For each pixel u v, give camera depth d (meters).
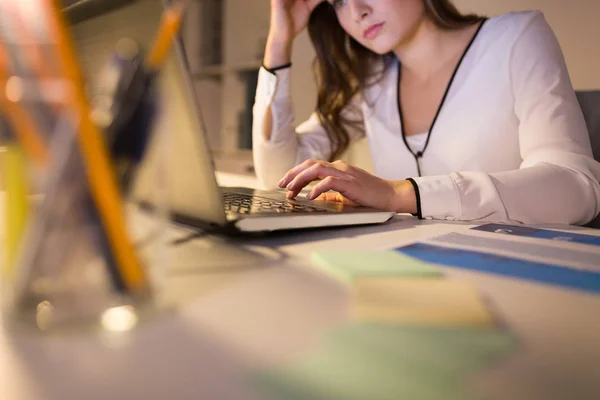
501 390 0.23
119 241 0.30
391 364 0.25
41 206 0.28
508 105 1.20
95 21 0.37
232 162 2.99
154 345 0.28
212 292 0.37
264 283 0.40
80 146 0.27
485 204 0.74
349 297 0.36
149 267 0.32
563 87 1.09
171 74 0.41
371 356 0.26
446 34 1.30
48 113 0.27
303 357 0.26
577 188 0.81
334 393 0.22
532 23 1.21
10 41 0.26
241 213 0.59
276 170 1.39
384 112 1.43
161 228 0.33
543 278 0.42
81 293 0.30
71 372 0.25
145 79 0.29
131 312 0.31
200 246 0.53
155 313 0.32
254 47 3.24
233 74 3.33
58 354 0.27
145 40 0.34
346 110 1.60
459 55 1.30
